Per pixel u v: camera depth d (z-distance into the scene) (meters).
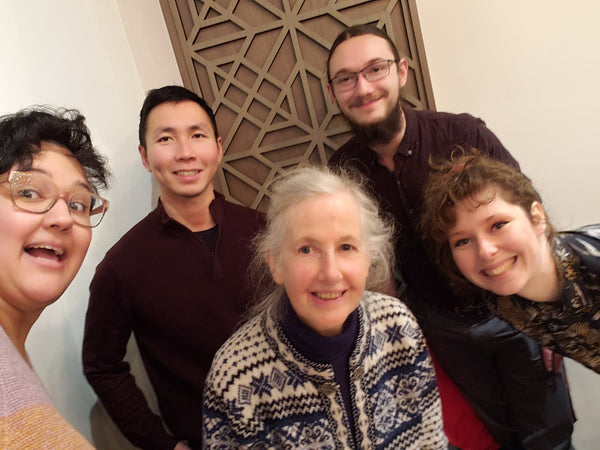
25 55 1.05
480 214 0.87
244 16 1.55
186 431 1.23
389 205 1.34
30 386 0.42
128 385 1.16
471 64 1.47
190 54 1.58
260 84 1.58
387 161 1.33
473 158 0.98
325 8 1.50
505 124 1.50
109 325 1.13
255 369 0.76
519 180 0.91
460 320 1.34
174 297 1.14
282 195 0.74
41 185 0.63
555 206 1.53
